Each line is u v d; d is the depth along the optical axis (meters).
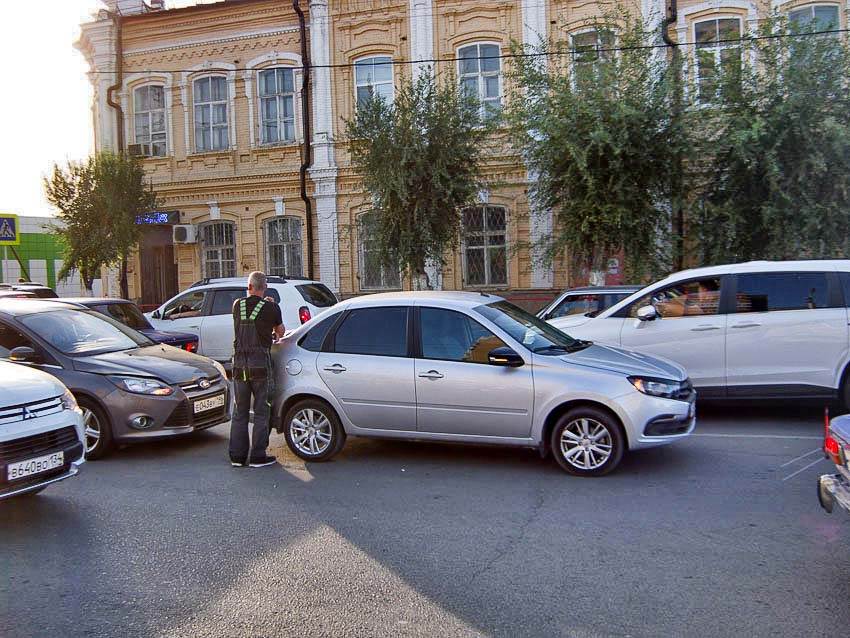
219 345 13.58
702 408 9.66
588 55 13.28
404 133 14.67
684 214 13.19
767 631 3.77
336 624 3.96
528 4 18.06
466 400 6.79
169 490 6.52
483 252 18.67
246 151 20.66
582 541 5.07
